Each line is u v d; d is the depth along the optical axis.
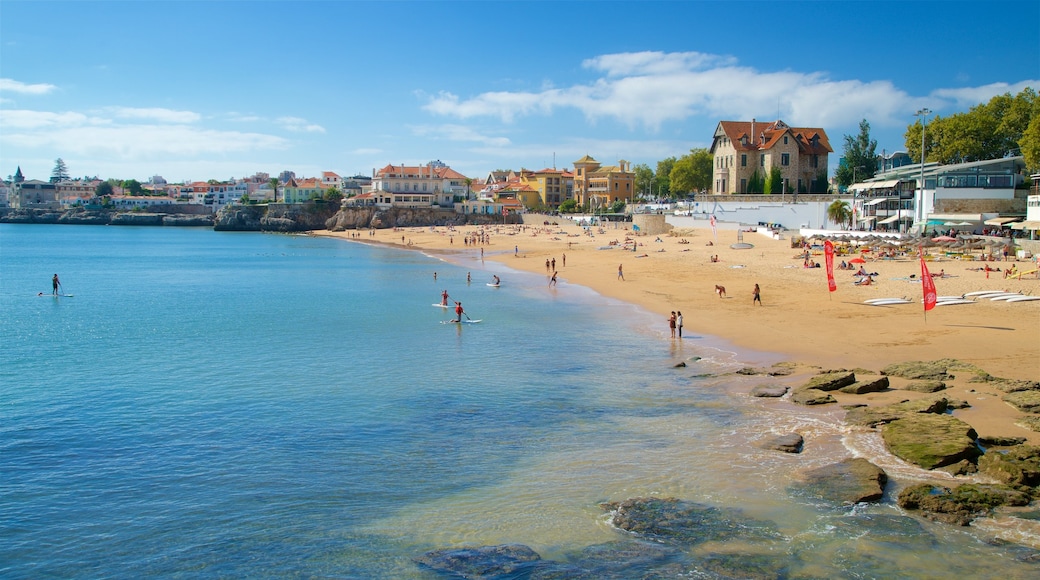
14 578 18.30
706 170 186.38
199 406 32.69
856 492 21.67
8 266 117.31
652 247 111.44
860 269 66.50
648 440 27.22
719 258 90.56
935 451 23.83
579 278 83.75
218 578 18.19
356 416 30.86
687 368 38.47
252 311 63.28
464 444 27.27
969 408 29.20
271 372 39.22
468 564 18.44
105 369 40.34
